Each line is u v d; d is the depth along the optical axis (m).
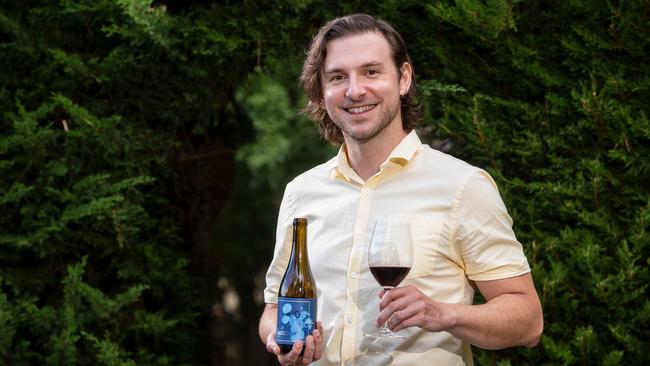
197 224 4.38
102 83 3.80
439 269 2.19
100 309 3.59
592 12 3.28
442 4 3.35
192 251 4.33
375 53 2.22
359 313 2.22
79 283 3.59
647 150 3.13
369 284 2.22
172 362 3.87
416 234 2.19
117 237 3.67
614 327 3.05
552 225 3.27
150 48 3.72
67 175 3.73
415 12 3.57
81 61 3.67
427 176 2.27
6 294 3.70
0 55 3.73
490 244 2.18
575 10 3.29
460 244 2.20
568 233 3.16
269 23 3.65
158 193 4.01
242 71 3.84
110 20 3.63
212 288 4.67
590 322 3.16
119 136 3.72
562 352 3.06
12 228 3.74
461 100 3.46
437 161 2.29
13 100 3.78
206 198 4.44
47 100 3.77
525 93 3.42
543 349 3.19
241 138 4.88
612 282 3.06
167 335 3.85
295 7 3.58
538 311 2.17
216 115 4.04
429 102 3.51
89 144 3.71
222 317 7.43
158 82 3.82
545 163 3.34
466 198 2.20
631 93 3.20
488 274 2.17
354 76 2.21
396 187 2.28
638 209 3.13
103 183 3.66
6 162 3.61
